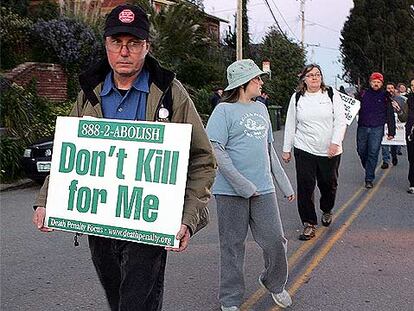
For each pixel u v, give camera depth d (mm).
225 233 4672
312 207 7238
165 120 3217
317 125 7055
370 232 7598
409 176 10602
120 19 3156
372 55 59875
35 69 19156
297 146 7152
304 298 5195
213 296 5250
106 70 3371
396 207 9273
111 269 3426
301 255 6555
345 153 17609
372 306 5004
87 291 5441
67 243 7246
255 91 4684
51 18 21984
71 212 3256
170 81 3258
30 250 6918
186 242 3074
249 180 4590
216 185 4668
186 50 27422
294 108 7133
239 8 24828
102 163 3213
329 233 7547
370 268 6059
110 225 3170
